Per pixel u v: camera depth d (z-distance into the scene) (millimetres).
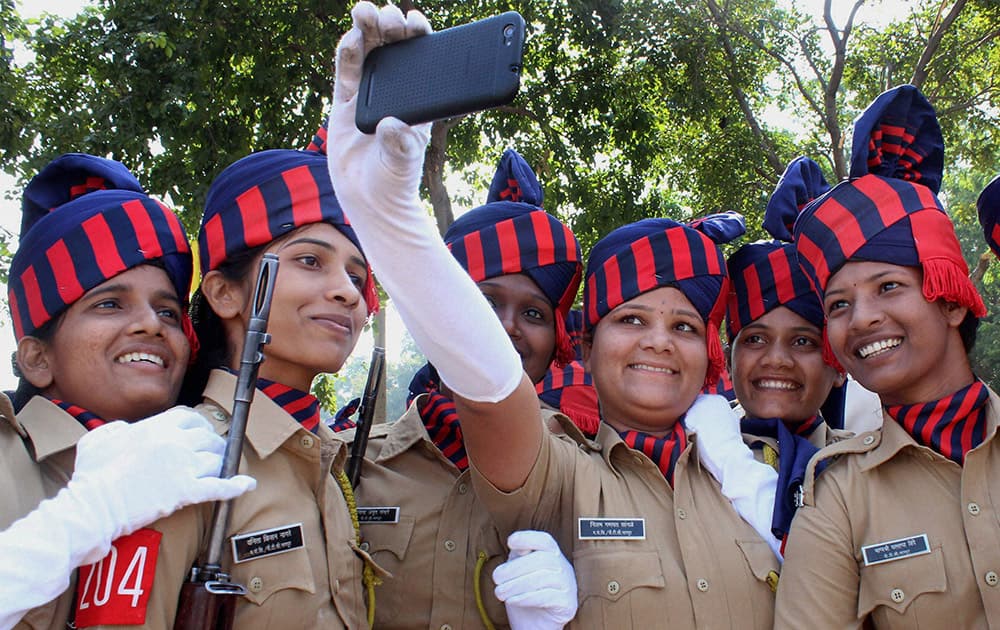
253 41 8984
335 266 2150
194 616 1699
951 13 10367
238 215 2156
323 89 9359
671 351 2480
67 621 1771
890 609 2119
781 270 2840
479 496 2182
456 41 1480
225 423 2045
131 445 1709
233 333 2215
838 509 2250
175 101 8172
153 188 8742
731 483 2436
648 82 10664
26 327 2117
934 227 2309
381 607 2482
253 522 1938
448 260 1739
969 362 2357
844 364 2414
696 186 12195
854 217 2359
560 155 10445
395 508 2561
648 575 2217
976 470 2148
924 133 2535
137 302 2121
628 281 2521
